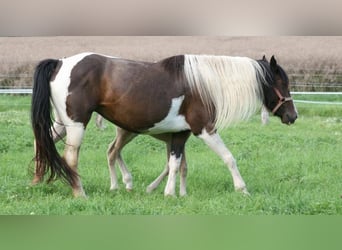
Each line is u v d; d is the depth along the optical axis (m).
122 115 10.87
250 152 15.94
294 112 11.98
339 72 28.14
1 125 18.83
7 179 12.19
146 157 15.45
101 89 10.69
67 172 10.55
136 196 10.94
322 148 16.75
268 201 10.03
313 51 29.78
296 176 13.07
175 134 11.27
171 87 10.88
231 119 11.27
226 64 11.30
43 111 10.48
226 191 11.40
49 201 9.88
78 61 10.64
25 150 15.98
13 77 26.94
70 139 10.62
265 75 11.62
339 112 23.81
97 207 9.51
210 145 11.18
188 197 10.63
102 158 15.04
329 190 11.55
